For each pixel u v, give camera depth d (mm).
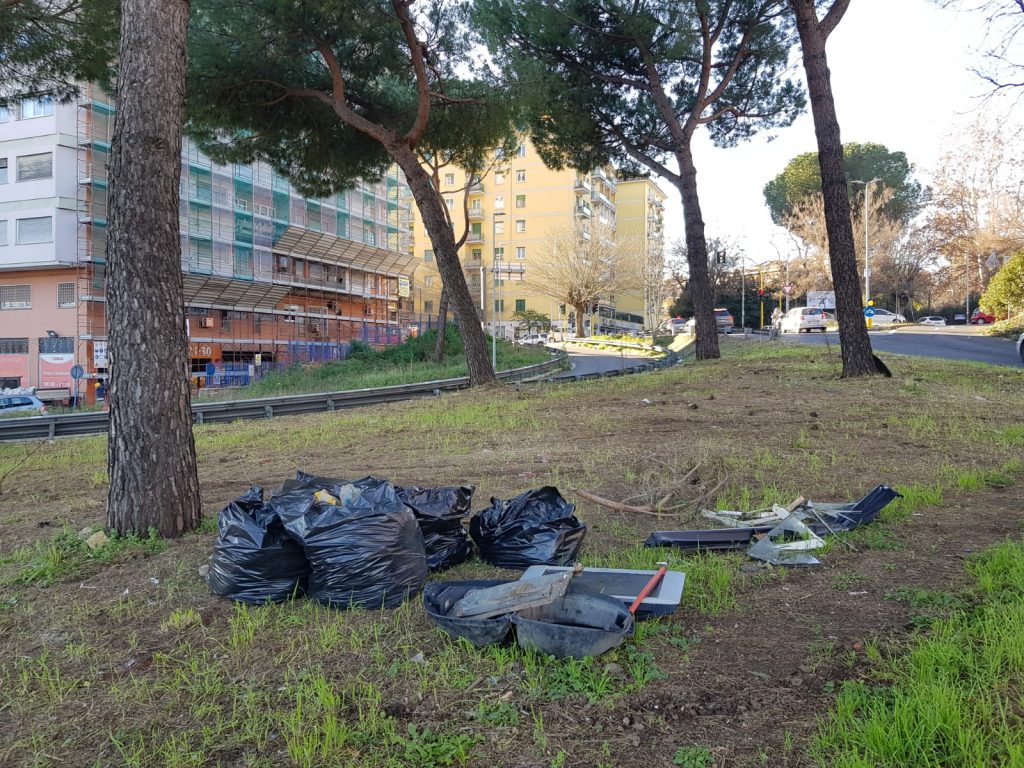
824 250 57250
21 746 2982
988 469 7156
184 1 5973
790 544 4855
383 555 4199
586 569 4289
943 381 13875
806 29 13891
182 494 5730
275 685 3367
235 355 47000
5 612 4383
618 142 23562
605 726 2918
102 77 14672
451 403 15180
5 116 37781
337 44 16453
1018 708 2787
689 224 22016
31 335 38938
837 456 7965
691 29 19688
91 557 5215
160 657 3672
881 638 3527
